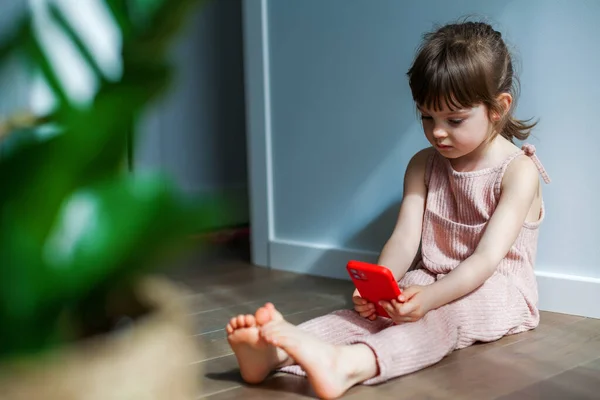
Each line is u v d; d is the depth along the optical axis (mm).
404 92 1687
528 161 1356
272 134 1997
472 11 1553
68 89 335
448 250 1409
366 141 1779
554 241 1471
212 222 336
